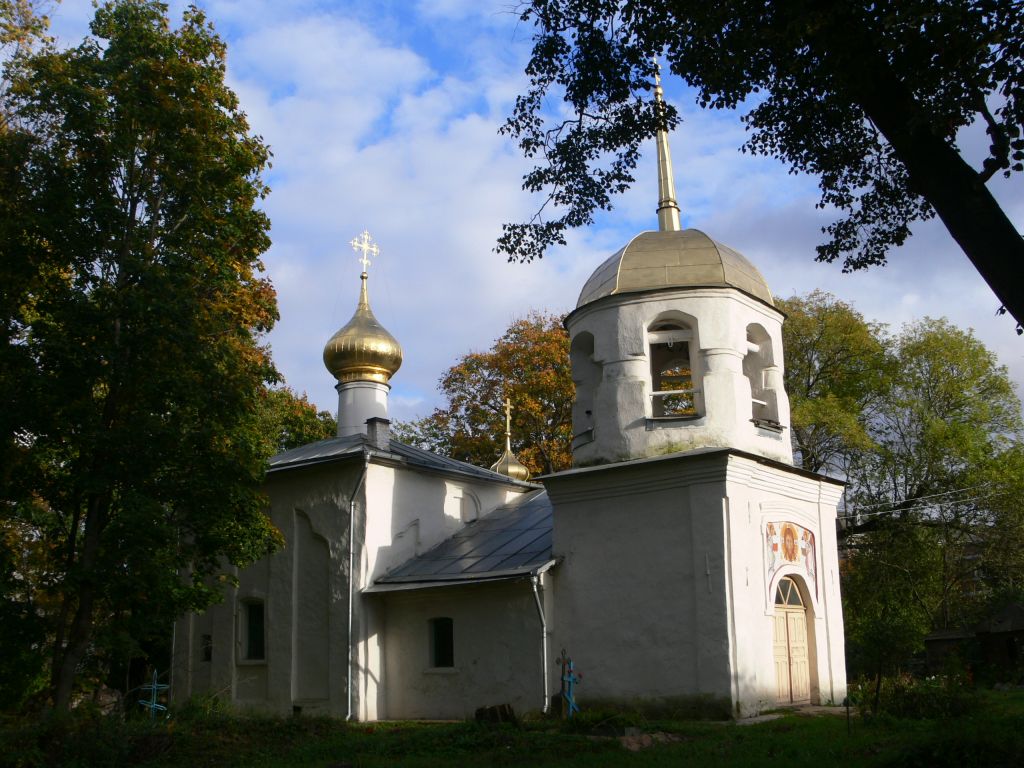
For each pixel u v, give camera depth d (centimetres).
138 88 1970
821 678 2144
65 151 1933
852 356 3803
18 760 1361
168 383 1844
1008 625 3169
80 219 1917
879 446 3578
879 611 3453
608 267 2248
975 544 3509
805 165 1480
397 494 2509
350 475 2467
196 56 2072
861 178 1484
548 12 1445
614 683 1995
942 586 3556
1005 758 1088
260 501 2012
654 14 1320
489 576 2189
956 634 3356
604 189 1550
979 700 1700
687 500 1983
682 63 1362
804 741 1430
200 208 2028
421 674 2303
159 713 2247
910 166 988
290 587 2514
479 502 2747
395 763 1377
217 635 2656
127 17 2034
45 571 2191
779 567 2061
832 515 2311
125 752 1461
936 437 3475
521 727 1669
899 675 2041
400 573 2430
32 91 1948
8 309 1869
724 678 1853
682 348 2391
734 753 1336
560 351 4238
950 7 960
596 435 2134
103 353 1802
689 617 1927
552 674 2075
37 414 1772
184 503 1906
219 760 1491
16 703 2052
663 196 2411
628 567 2034
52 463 2000
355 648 2334
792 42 1061
